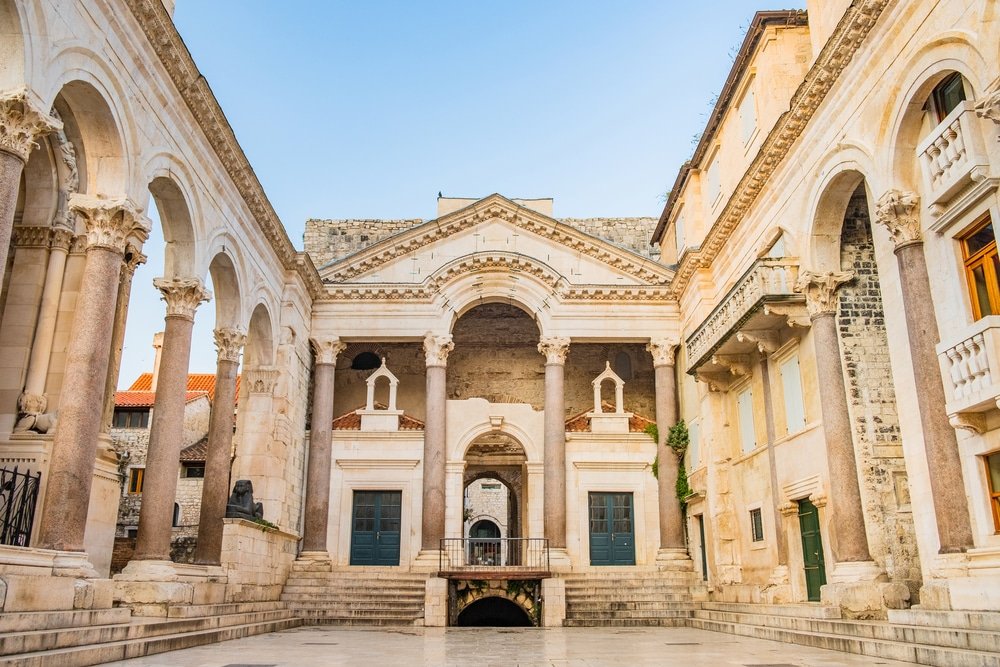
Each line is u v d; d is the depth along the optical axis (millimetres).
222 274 21688
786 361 20797
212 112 18406
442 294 29969
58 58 12711
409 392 33375
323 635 17500
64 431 13453
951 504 13211
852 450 17312
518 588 23859
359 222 36094
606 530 29516
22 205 17594
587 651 13047
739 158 24359
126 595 15828
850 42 16219
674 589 25656
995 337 11992
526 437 30344
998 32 11953
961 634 11070
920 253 14344
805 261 18875
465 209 30219
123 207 14664
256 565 22844
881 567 16406
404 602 24062
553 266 30359
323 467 28406
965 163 12633
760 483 22578
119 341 18484
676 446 28688
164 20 15531
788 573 20234
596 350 34125
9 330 17000
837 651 13250
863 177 17406
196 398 37344
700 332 24922
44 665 9281
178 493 34156
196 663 10500
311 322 29688
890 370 17719
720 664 10719
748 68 23203
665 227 33906
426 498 28078
